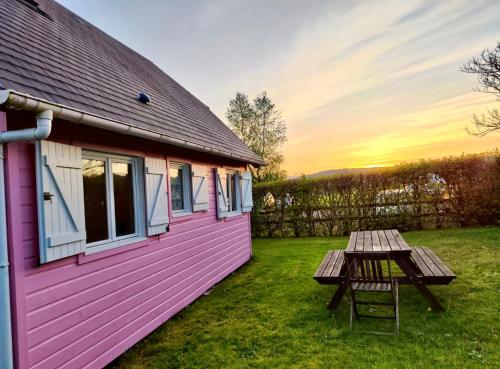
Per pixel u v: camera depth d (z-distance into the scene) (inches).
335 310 181.9
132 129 150.1
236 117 877.2
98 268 142.0
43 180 112.0
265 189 515.5
